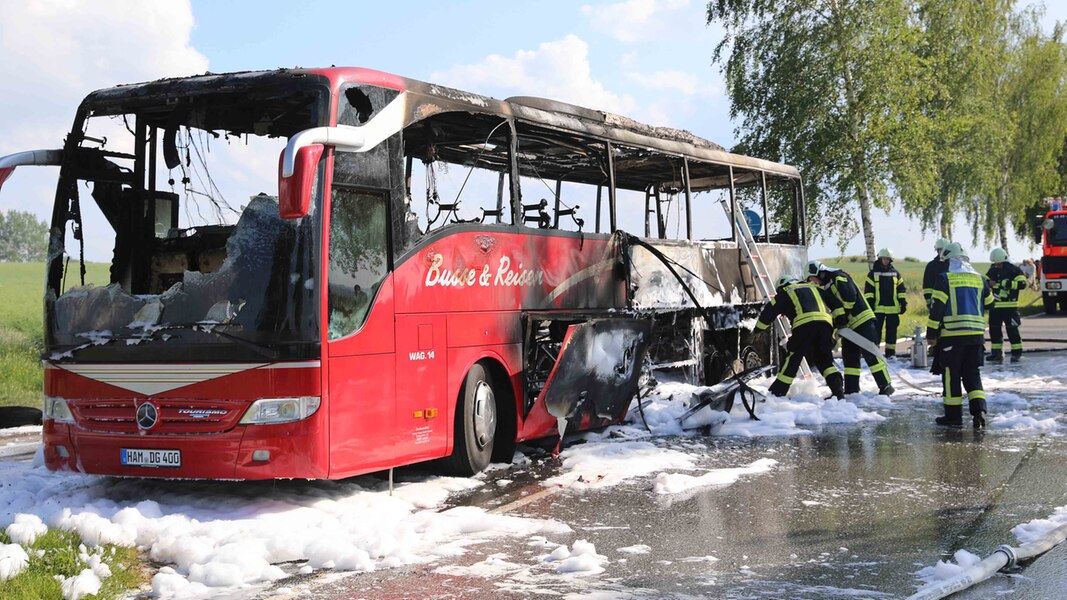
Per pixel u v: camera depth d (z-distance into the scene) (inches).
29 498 303.3
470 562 239.8
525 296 390.3
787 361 539.5
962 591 210.5
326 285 282.4
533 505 305.4
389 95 319.0
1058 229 1528.1
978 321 466.6
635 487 332.8
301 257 280.1
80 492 304.3
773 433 455.5
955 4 1422.2
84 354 293.9
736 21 1334.9
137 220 320.8
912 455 390.0
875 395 593.3
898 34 1248.2
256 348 276.5
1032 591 210.7
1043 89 2117.4
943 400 525.3
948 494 314.3
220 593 215.9
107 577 222.1
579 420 417.4
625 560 239.5
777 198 900.6
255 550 241.0
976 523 273.7
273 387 275.9
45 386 305.0
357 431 291.4
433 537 263.4
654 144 506.9
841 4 1283.2
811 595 208.7
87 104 319.3
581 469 364.8
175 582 218.1
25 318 951.6
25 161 311.4
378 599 209.6
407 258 319.0
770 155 1314.0
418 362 321.7
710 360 593.6
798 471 359.6
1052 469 353.4
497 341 369.1
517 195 391.9
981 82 1462.8
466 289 351.3
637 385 452.4
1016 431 450.6
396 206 316.2
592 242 443.8
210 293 283.3
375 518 277.3
